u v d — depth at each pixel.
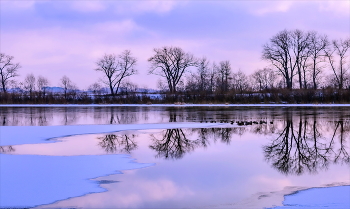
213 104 62.31
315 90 62.84
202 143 18.28
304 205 8.75
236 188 10.38
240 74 90.12
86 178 11.26
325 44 72.75
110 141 18.56
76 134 21.12
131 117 34.12
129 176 11.60
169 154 15.34
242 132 22.38
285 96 62.66
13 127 24.44
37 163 13.03
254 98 63.41
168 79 89.00
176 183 10.88
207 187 10.48
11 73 93.50
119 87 90.44
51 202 9.12
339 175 11.92
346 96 59.09
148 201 9.26
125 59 89.88
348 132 22.50
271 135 21.17
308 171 12.49
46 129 23.34
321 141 19.12
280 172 12.33
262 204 8.94
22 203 9.00
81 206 8.88
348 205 8.66
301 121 29.06
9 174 11.49
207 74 89.38
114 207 8.82
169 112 41.44
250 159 14.48
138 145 17.44
